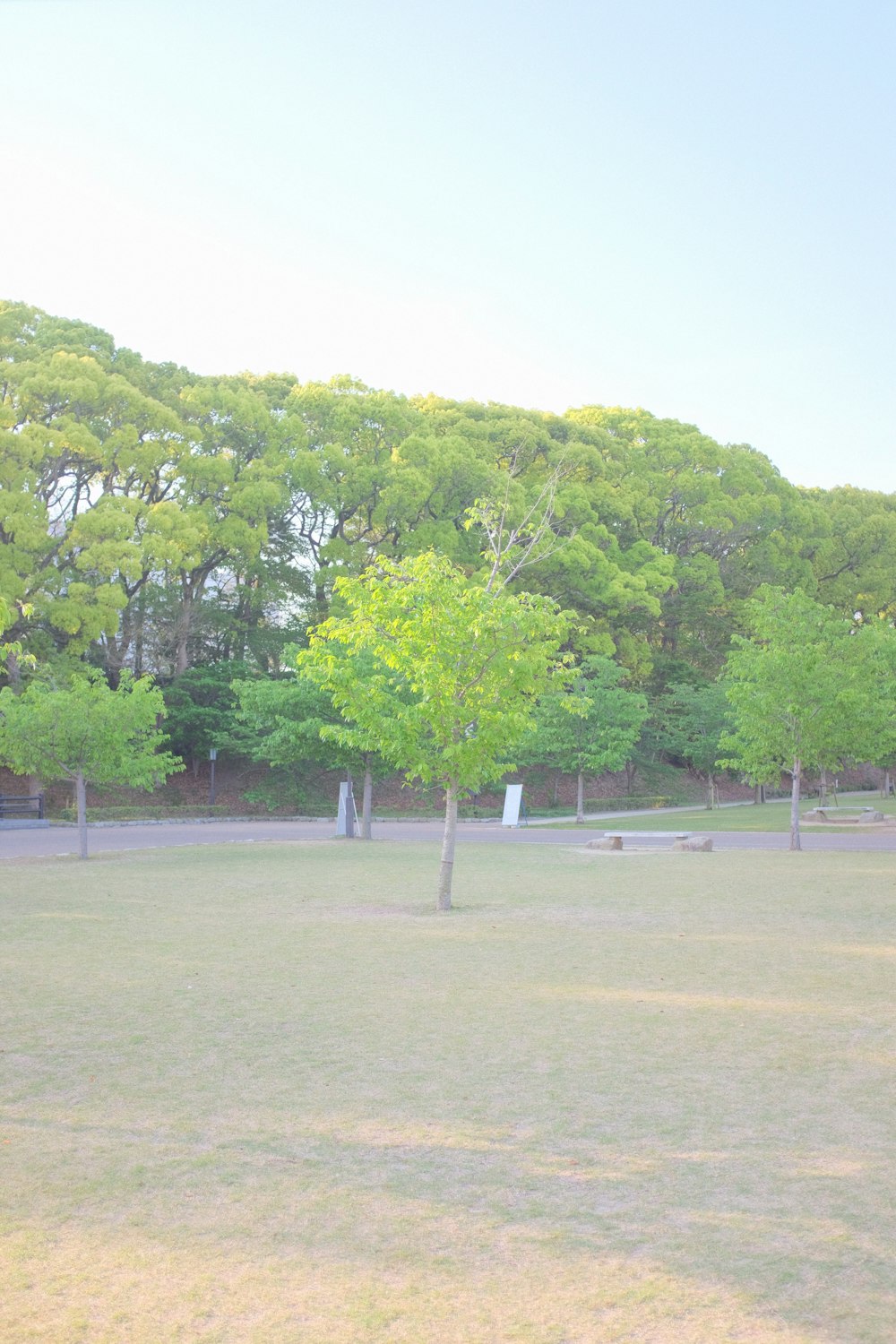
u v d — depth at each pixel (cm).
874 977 1116
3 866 2378
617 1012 963
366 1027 917
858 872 2191
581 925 1488
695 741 5259
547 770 5719
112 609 3950
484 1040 870
